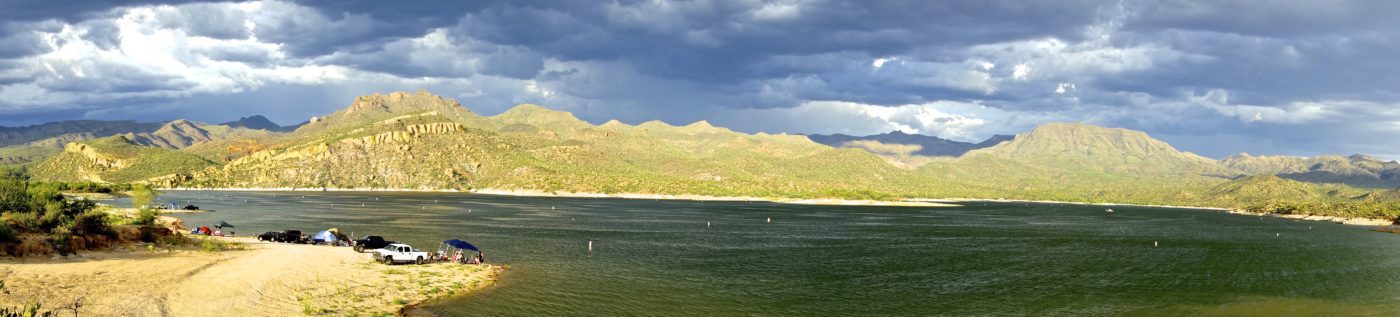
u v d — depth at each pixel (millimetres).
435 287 56844
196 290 48656
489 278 63438
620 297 58000
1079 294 65250
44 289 44469
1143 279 75500
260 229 122312
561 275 68312
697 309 54656
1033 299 62312
